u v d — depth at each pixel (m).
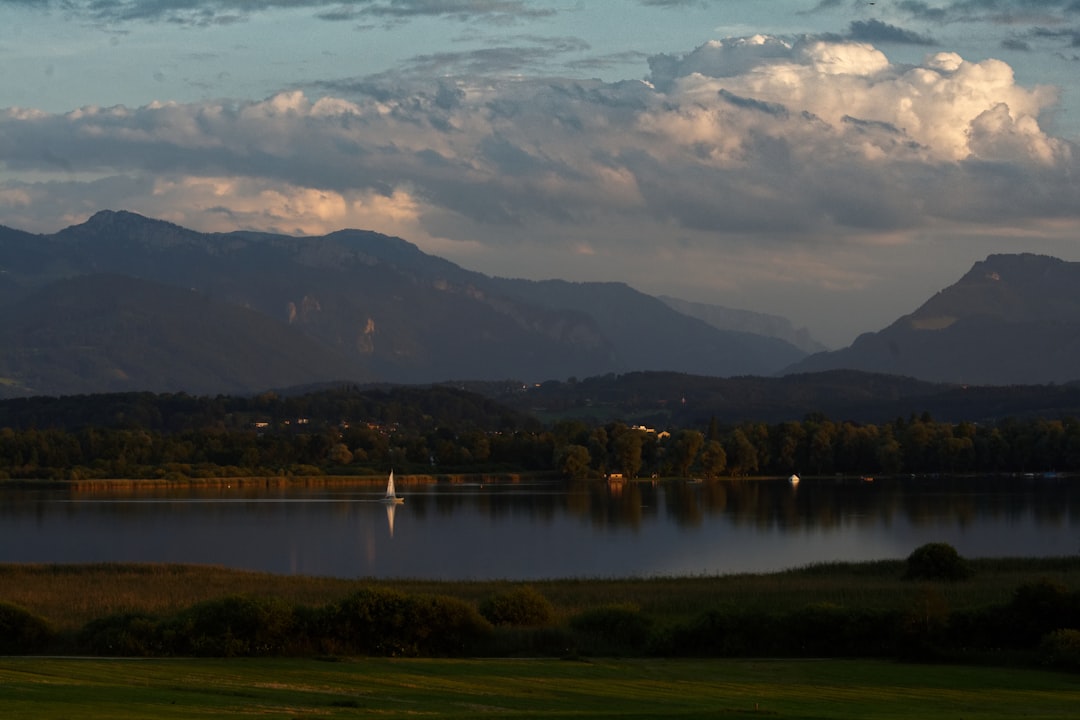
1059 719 58.75
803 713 60.41
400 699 61.88
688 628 85.81
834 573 131.62
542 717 55.97
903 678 74.25
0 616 81.75
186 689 61.66
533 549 193.50
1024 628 82.88
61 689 58.72
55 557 185.38
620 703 63.31
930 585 111.62
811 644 85.06
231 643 79.88
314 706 58.00
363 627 83.44
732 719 57.22
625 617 89.25
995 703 65.62
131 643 80.06
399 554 187.50
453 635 84.56
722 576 132.12
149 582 121.62
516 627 90.38
